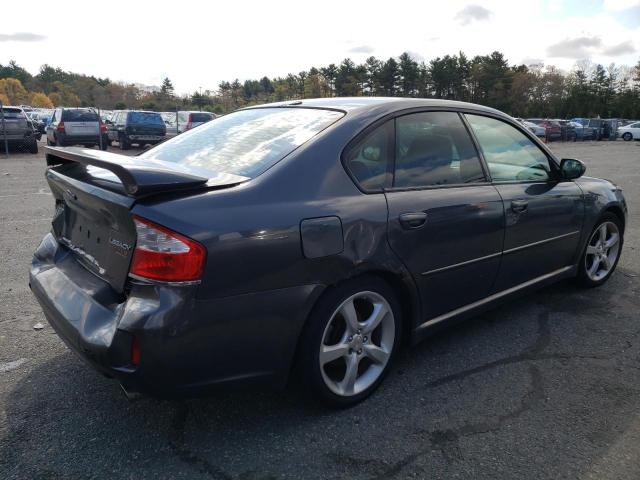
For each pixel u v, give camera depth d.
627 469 2.31
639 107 76.06
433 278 3.00
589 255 4.55
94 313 2.25
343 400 2.71
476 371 3.17
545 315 4.05
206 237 2.13
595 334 3.72
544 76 83.06
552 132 38.78
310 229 2.40
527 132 3.86
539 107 79.25
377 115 2.90
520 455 2.40
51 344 3.41
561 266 4.15
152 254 2.09
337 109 2.97
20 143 17.80
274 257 2.29
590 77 84.19
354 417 2.68
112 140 22.08
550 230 3.84
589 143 38.16
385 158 2.86
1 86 99.88
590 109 77.94
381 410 2.75
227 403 2.78
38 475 2.21
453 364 3.26
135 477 2.21
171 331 2.09
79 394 2.83
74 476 2.21
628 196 10.42
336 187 2.58
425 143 3.09
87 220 2.60
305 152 2.59
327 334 2.60
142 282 2.13
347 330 2.68
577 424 2.64
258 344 2.33
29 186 10.32
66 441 2.44
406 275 2.83
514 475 2.27
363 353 2.78
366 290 2.69
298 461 2.33
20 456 2.33
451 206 3.03
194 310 2.12
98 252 2.46
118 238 2.29
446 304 3.17
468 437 2.53
